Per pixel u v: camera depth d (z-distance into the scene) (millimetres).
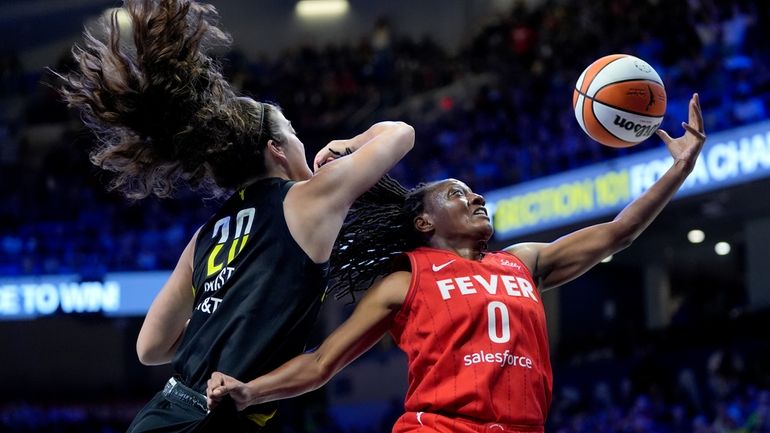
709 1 15219
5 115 22547
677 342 14016
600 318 18922
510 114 17453
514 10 21172
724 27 14531
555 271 3625
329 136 20516
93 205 18359
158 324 3373
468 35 23922
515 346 3225
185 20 3127
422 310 3283
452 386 3188
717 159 12984
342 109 21344
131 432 3027
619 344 15133
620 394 14141
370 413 18062
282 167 3305
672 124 13219
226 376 2830
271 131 3244
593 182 13906
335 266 3631
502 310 3250
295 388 3053
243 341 2965
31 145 21906
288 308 2986
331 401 18422
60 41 24141
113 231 17703
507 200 15609
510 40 20219
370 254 3633
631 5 17562
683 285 21562
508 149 16656
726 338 13297
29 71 24031
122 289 16781
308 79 22266
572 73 17031
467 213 3520
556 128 15969
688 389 13164
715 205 14109
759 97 12555
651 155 12945
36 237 17875
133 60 3113
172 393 3055
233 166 3215
